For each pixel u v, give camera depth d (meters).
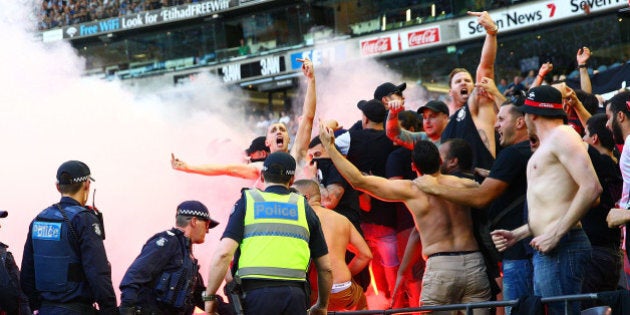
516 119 9.11
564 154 7.80
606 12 34.88
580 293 7.92
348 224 10.02
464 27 39.19
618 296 7.35
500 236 8.16
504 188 8.75
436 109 11.37
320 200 10.09
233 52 46.53
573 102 10.23
